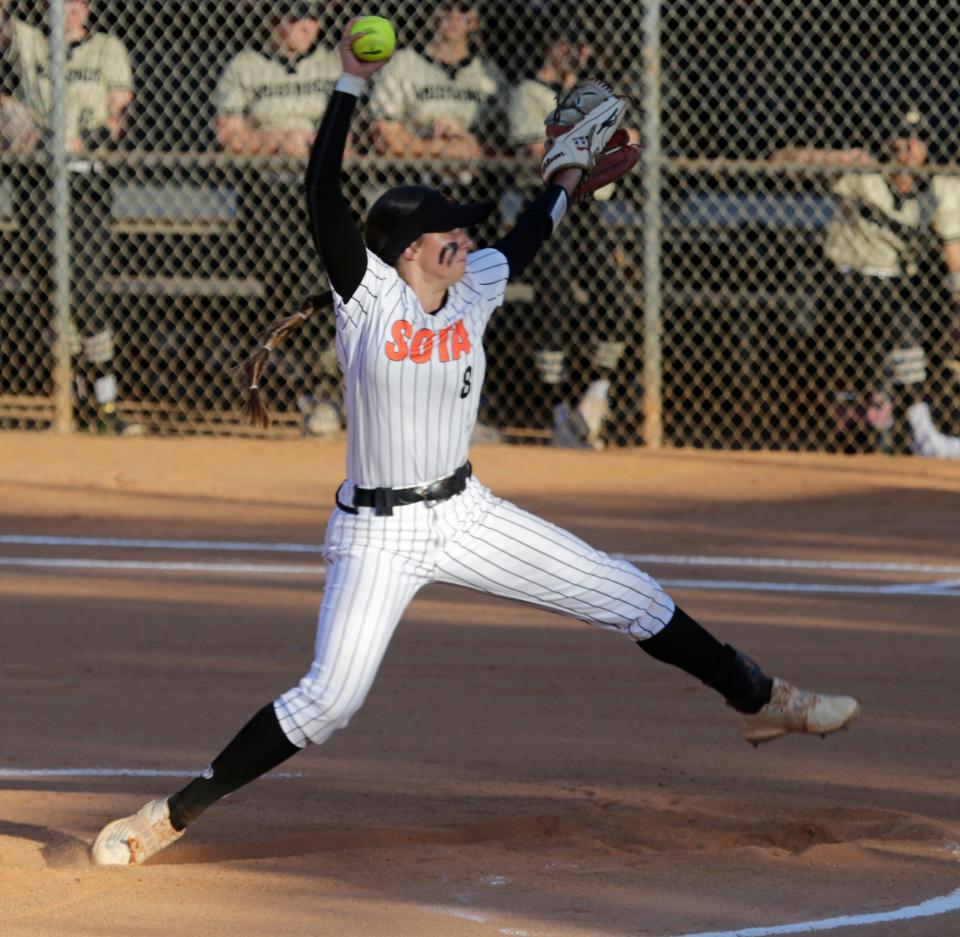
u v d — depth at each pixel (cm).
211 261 4228
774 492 3559
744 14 3966
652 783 1778
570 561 1477
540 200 1595
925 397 4050
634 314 4075
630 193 3981
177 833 1465
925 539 3144
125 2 4197
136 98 4175
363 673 1417
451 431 1416
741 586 2769
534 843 1539
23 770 1814
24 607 2619
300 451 3975
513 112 3941
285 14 4019
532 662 2319
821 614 2583
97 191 4119
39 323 4316
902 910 1313
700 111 4038
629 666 2300
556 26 3903
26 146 4100
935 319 3984
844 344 3981
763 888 1373
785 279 4009
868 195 3866
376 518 1413
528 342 4128
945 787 1772
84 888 1374
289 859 1467
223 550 3045
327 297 1441
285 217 4103
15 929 1269
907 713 2069
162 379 4425
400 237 1389
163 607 2625
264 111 4031
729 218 3988
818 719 1568
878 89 3962
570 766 1841
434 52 3991
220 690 2167
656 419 4016
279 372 4244
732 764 1856
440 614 2605
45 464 3809
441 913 1303
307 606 2636
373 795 1722
